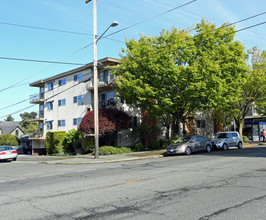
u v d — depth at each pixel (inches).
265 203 237.8
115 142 1196.5
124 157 813.2
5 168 677.9
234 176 372.5
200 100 888.9
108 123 1017.5
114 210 232.2
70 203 260.4
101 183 360.2
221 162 537.0
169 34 871.7
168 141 1098.1
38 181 410.9
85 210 235.3
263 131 1231.5
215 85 820.6
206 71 815.7
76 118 1434.5
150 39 908.6
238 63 887.1
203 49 885.8
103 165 633.6
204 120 1514.5
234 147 1051.9
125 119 1074.7
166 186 322.3
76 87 1451.8
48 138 1450.5
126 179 383.6
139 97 876.0
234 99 959.6
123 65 933.2
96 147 817.5
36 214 228.2
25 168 656.4
